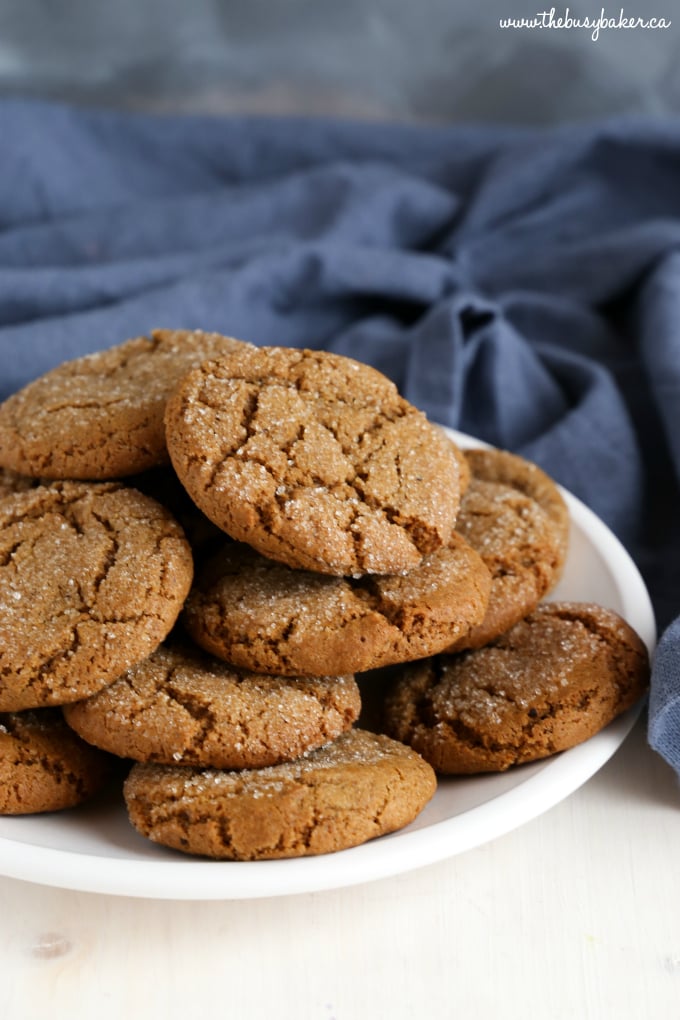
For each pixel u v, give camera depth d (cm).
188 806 45
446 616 48
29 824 47
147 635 47
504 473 57
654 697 48
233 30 77
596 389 63
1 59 77
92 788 48
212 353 53
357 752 47
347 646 47
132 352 54
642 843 49
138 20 76
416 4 76
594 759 48
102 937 46
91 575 48
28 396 52
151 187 76
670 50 76
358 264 68
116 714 47
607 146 72
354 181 72
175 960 46
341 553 47
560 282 71
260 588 49
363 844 45
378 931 47
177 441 49
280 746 46
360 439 50
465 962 46
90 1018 45
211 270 69
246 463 48
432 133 76
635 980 46
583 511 56
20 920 47
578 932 47
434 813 47
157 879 44
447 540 49
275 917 47
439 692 50
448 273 70
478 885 48
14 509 50
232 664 48
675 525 61
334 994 45
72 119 75
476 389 65
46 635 47
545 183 73
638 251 69
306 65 78
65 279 67
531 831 49
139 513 49
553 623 51
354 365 51
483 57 78
